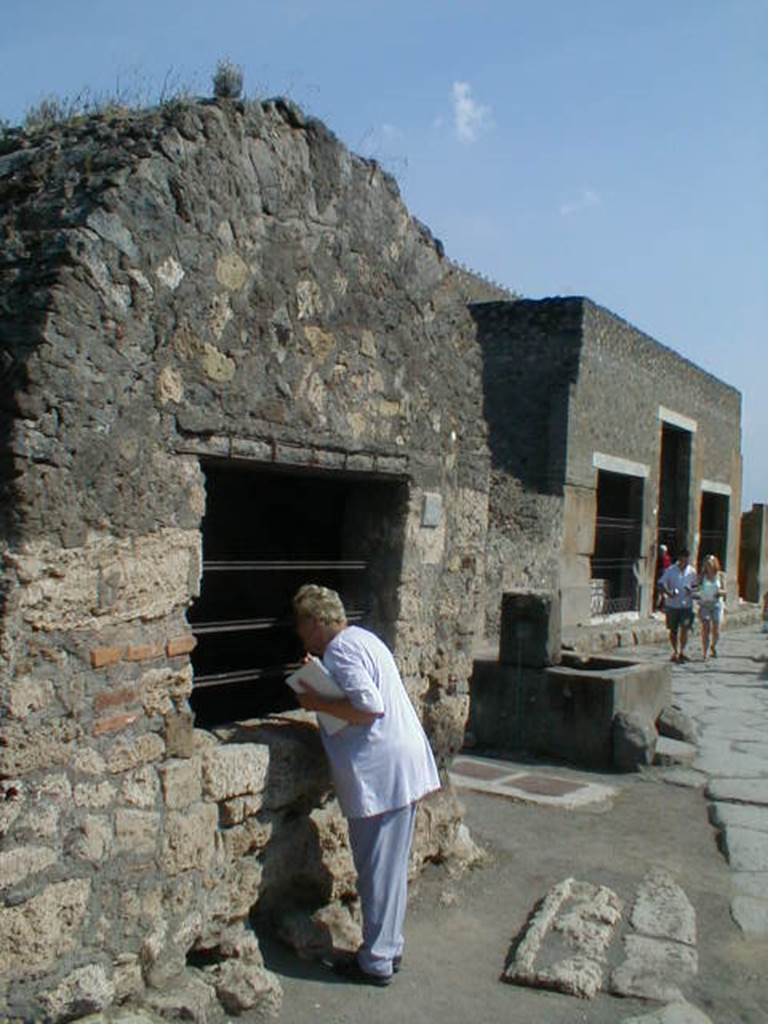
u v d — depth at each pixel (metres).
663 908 5.45
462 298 5.68
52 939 3.38
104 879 3.57
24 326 3.32
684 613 16.45
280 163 4.34
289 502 5.83
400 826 4.36
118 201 3.59
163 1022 3.58
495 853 6.23
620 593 20.66
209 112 3.99
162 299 3.77
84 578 3.48
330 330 4.64
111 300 3.55
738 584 30.80
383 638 5.23
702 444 24.20
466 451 5.75
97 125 4.09
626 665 9.88
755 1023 4.37
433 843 5.59
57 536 3.38
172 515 3.85
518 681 9.29
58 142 4.05
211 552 6.17
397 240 5.09
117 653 3.61
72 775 3.46
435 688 5.63
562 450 16.84
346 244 4.73
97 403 3.50
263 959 4.37
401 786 4.34
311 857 4.61
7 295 3.41
